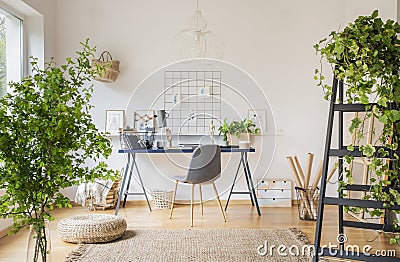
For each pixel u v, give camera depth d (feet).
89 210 19.20
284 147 20.59
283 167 20.61
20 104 6.21
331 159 20.27
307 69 20.53
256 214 18.38
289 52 20.49
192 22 19.77
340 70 8.92
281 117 20.56
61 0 20.17
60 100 6.38
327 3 20.47
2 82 16.19
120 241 14.17
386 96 8.45
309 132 20.58
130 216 18.04
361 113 16.72
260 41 20.49
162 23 20.40
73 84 6.79
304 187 17.75
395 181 9.41
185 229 15.81
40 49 18.54
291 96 20.56
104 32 20.27
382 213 9.87
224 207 19.86
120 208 19.72
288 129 20.57
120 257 12.53
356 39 8.61
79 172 6.66
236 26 20.47
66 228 13.96
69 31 20.18
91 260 12.25
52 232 15.43
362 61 8.57
